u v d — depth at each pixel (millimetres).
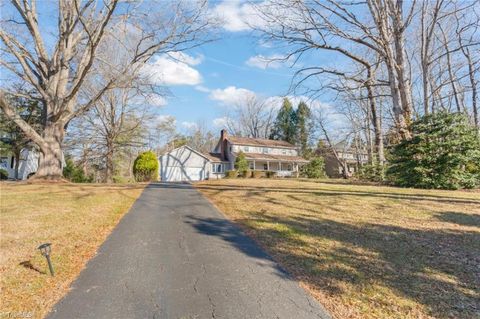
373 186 14281
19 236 5734
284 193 11312
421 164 13203
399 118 14578
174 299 3500
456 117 12891
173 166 37438
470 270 4102
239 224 6996
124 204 9602
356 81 16094
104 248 5309
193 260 4734
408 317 3068
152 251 5152
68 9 15812
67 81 17391
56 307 3330
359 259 4605
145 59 16391
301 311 3227
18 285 3814
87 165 33375
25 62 15898
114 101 29328
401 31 14594
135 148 33625
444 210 7820
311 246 5254
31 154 30031
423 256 4648
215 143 61531
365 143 35344
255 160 39531
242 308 3293
